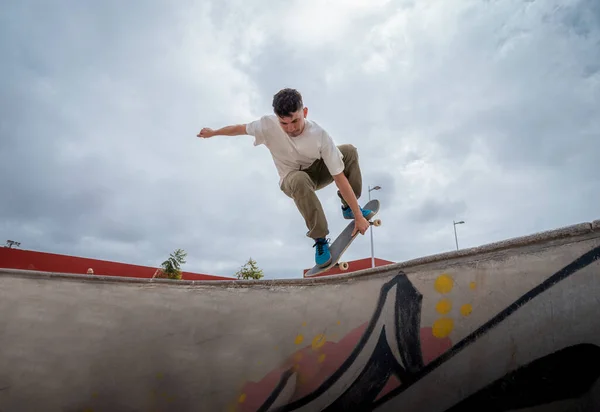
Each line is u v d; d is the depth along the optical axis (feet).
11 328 9.45
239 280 10.92
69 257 48.39
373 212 10.91
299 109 8.73
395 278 8.64
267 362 9.57
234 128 10.14
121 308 10.27
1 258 43.57
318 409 8.32
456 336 7.00
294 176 9.84
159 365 9.74
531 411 5.67
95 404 9.16
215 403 9.33
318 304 9.87
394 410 7.12
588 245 6.11
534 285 6.44
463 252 7.64
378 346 8.14
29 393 8.95
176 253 54.65
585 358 5.47
